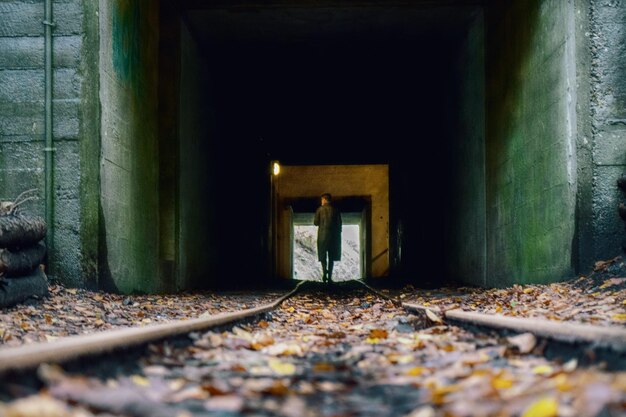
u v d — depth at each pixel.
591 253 8.00
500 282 11.43
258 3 12.90
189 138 13.60
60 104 8.38
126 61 9.61
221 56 16.02
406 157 20.81
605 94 8.08
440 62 16.98
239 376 3.41
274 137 22.12
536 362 3.60
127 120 9.61
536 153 9.48
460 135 14.93
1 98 8.40
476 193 13.28
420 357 4.05
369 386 3.14
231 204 18.56
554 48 8.75
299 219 34.25
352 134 21.98
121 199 9.27
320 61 16.97
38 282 7.24
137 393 2.56
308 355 4.38
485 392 2.60
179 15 12.77
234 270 18.95
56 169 8.34
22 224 7.02
